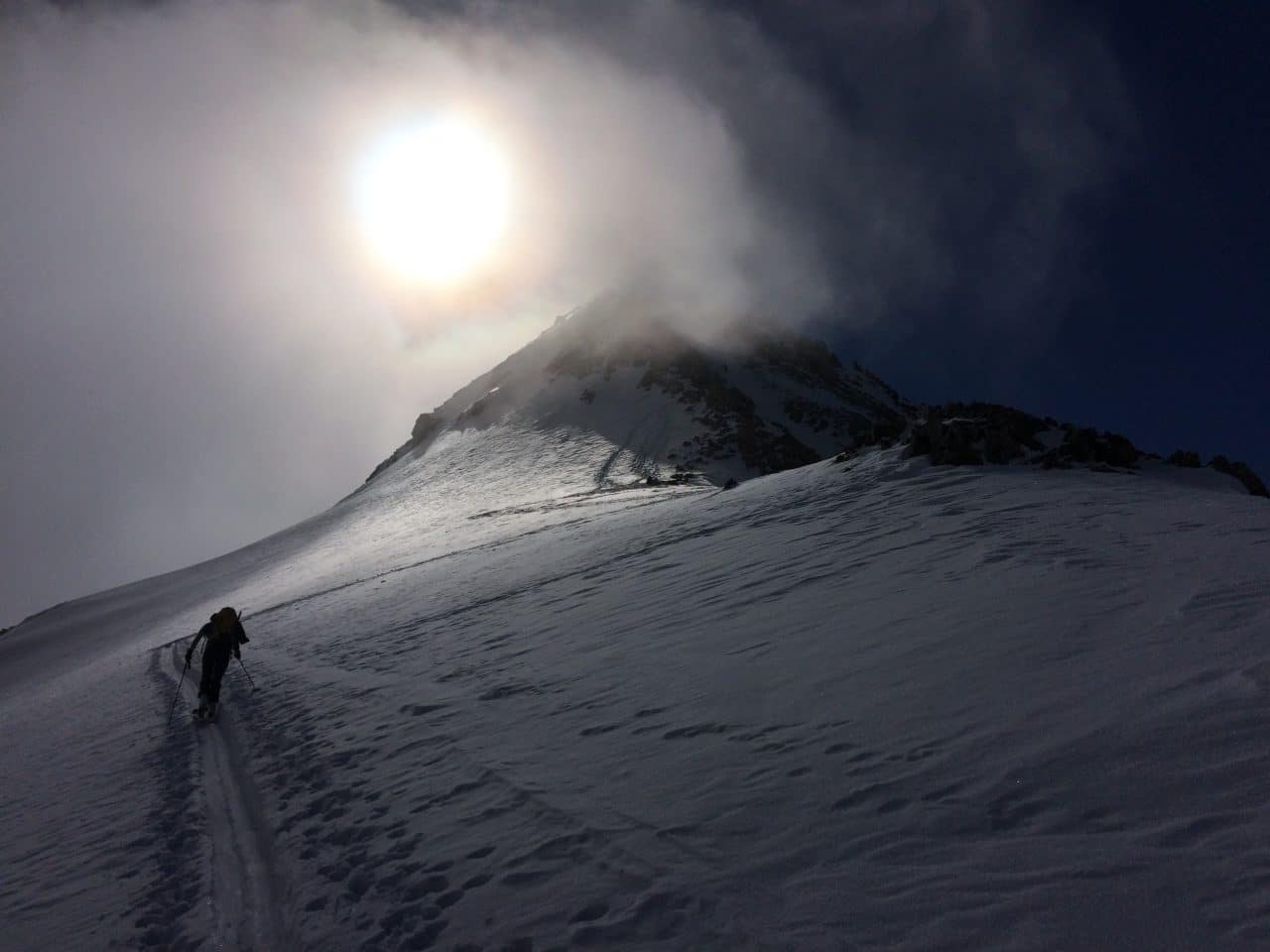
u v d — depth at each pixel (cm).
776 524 1764
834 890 397
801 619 940
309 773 798
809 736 589
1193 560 859
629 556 1898
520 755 690
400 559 3828
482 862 507
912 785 479
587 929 409
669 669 855
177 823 732
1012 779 459
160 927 530
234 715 1186
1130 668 578
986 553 1069
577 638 1143
